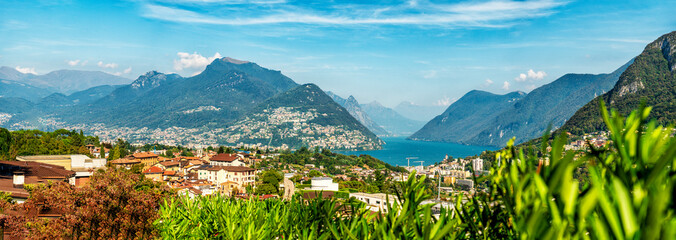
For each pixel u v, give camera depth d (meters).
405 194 4.23
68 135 133.12
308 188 75.19
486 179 3.54
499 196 3.54
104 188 15.45
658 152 2.28
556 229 2.18
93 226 15.37
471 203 4.05
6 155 77.50
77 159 83.00
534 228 2.34
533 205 2.59
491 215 3.76
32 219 18.03
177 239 9.36
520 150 2.98
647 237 1.95
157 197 15.92
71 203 15.73
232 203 8.60
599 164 2.40
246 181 132.50
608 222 2.04
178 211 9.79
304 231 5.65
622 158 2.41
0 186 38.97
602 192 2.10
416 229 3.83
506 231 3.60
